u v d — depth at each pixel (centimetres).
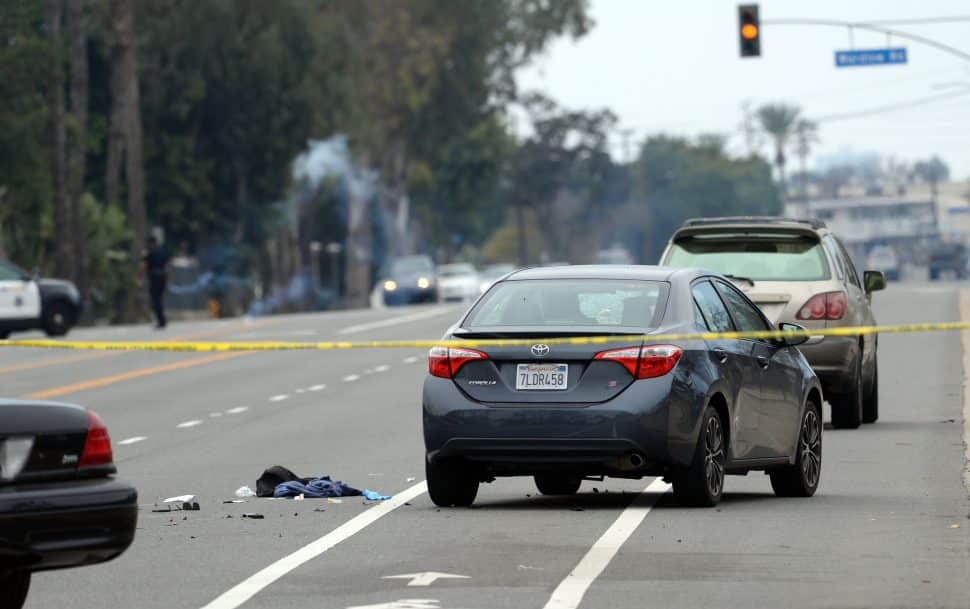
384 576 3900
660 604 3534
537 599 3594
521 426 4850
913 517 4816
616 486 5672
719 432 5044
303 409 9094
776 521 4734
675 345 4878
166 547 4406
